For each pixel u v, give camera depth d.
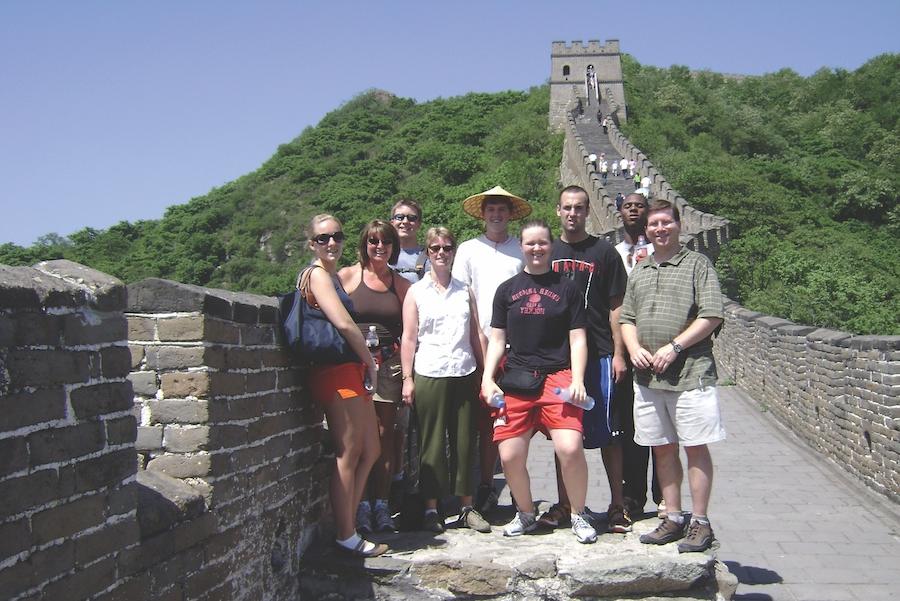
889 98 101.75
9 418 2.76
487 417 6.44
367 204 86.31
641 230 7.08
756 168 61.00
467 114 105.75
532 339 5.68
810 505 9.05
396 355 6.16
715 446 12.33
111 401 3.30
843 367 10.76
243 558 4.45
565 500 6.11
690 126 78.38
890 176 64.00
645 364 5.51
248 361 4.57
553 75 79.94
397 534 5.79
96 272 3.35
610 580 4.90
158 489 3.84
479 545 5.43
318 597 5.18
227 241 88.94
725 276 30.33
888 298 28.81
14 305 2.80
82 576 3.10
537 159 72.75
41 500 2.90
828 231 43.31
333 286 5.08
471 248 6.64
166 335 4.12
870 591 6.59
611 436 5.99
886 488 9.28
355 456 5.20
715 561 5.18
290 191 93.31
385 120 112.12
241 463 4.45
